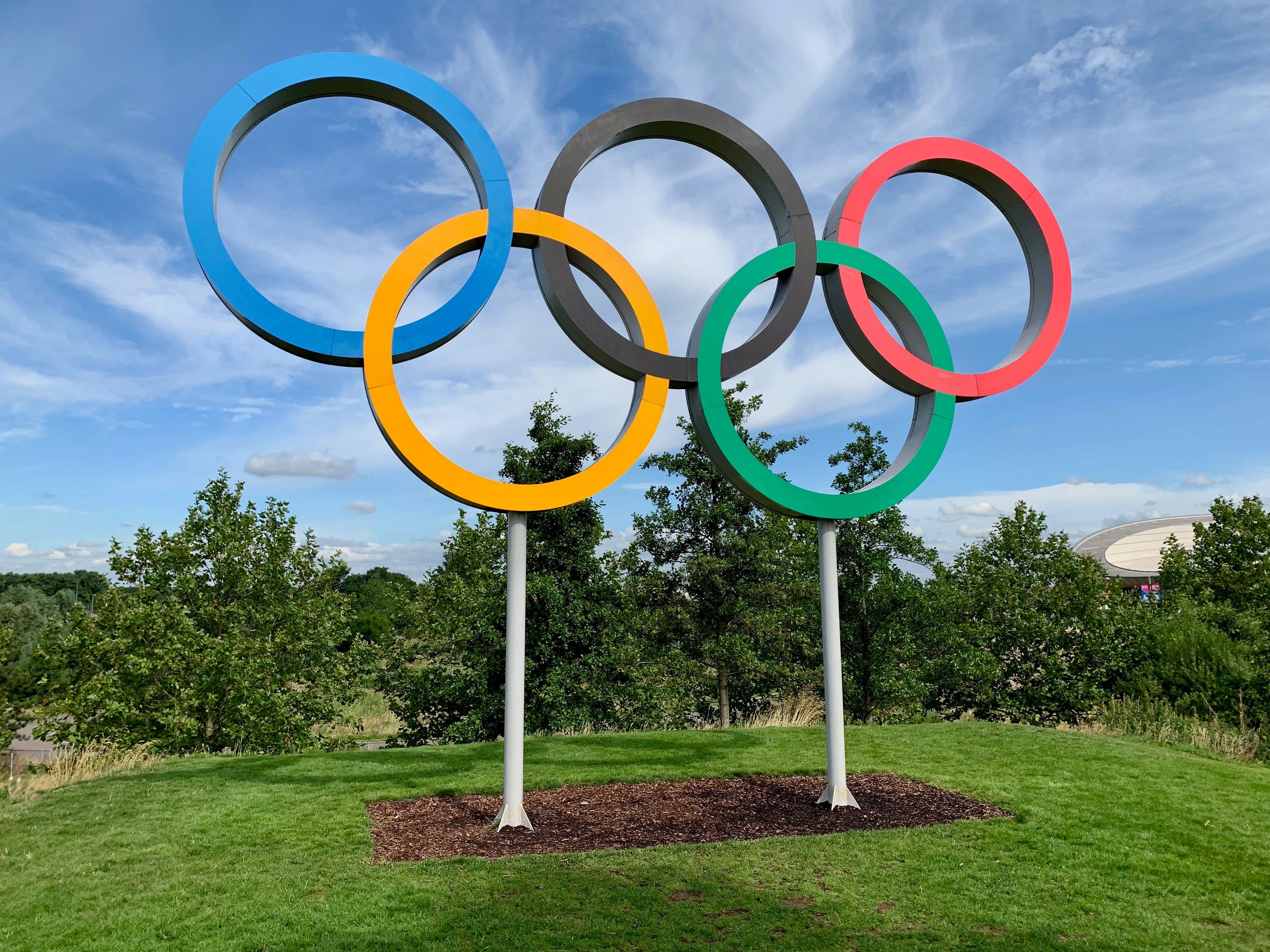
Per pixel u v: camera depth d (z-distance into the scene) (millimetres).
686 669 13523
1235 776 9156
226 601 14680
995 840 6715
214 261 6523
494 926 4930
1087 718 13531
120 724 13664
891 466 8680
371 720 22297
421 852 6438
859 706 14047
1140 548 33750
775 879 5789
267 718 13844
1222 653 12758
